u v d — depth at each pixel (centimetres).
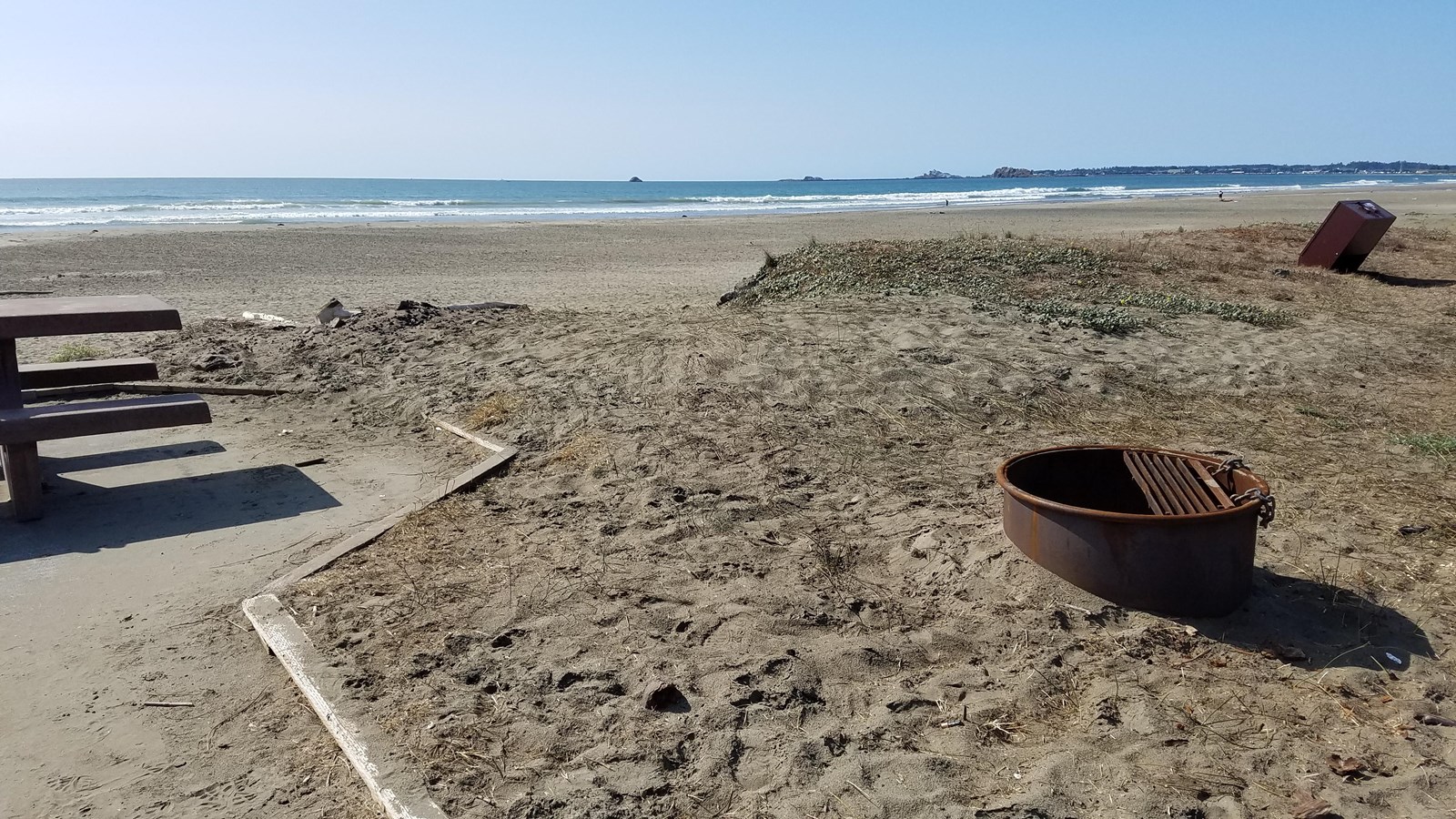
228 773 312
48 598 437
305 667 362
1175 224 3344
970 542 462
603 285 1642
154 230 3002
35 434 512
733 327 891
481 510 529
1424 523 502
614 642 379
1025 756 310
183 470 622
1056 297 1080
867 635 385
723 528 496
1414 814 281
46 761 318
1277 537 483
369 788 297
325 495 575
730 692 342
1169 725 322
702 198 8188
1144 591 392
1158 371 811
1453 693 345
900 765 303
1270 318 1027
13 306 573
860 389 723
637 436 632
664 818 281
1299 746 313
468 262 2130
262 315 1152
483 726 325
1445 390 792
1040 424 679
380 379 830
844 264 1200
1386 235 1881
